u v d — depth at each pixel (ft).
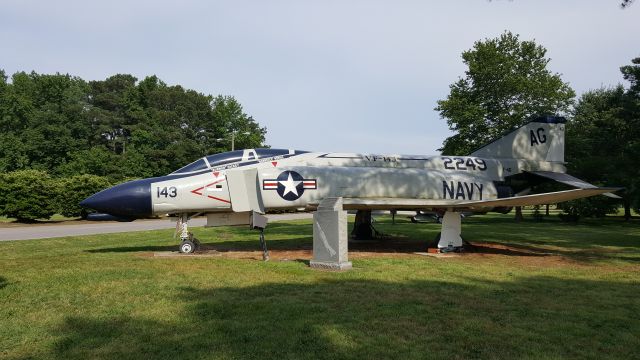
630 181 72.08
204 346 13.97
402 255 37.24
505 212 45.65
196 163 38.78
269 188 37.42
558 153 48.60
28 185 88.28
